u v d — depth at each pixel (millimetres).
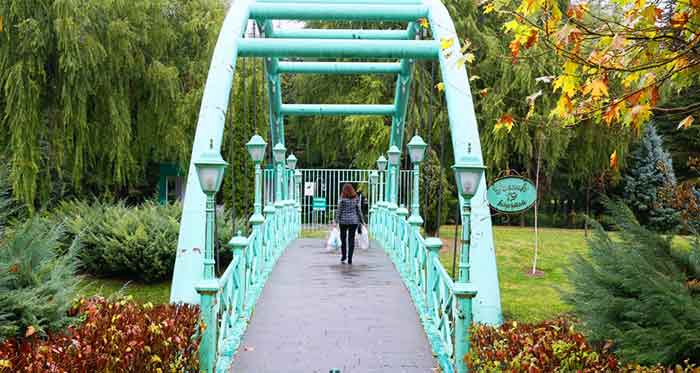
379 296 8117
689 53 3160
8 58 13109
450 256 13602
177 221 12227
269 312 7258
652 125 20703
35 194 13547
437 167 17562
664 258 4090
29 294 4141
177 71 15922
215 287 4758
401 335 6414
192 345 4375
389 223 12156
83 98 13812
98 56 13797
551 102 17062
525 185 7266
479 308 6328
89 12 14078
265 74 12320
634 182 20781
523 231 18469
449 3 18828
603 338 3982
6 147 13328
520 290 10078
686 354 3498
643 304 3713
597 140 18828
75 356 3367
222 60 7352
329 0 8625
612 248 4262
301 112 14406
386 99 20812
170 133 15898
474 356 4340
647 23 3133
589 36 3320
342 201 10812
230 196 18594
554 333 4199
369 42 7855
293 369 5387
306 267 10414
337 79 21391
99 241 11500
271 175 15414
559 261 12586
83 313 4598
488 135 18500
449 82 7297
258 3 8211
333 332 6484
